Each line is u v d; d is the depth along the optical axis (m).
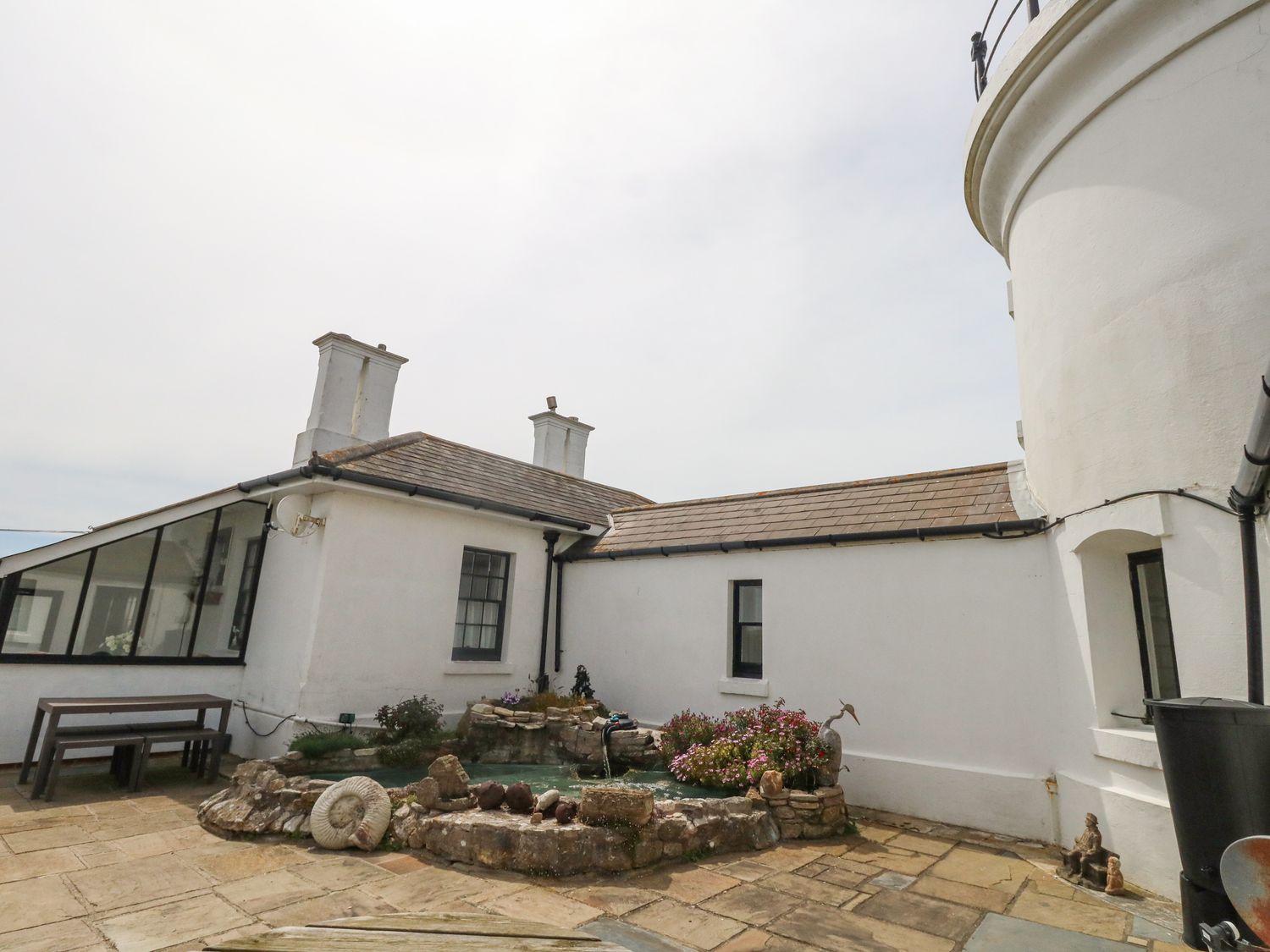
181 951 4.50
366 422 13.15
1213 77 6.11
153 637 10.32
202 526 10.95
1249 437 4.70
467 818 6.50
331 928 1.87
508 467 14.83
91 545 9.77
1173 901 5.82
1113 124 6.92
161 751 10.43
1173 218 6.23
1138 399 6.41
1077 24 6.89
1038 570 8.27
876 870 6.57
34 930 4.76
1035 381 8.20
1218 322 5.79
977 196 9.41
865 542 9.72
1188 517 5.86
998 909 5.67
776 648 10.35
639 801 6.44
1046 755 7.88
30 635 9.28
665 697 11.58
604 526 14.28
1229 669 5.45
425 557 11.35
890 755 9.01
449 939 1.78
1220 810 4.63
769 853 7.01
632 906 5.49
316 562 10.21
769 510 11.96
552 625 13.38
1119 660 7.07
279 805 7.07
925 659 8.96
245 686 11.06
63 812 7.50
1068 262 7.42
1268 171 5.66
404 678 10.81
